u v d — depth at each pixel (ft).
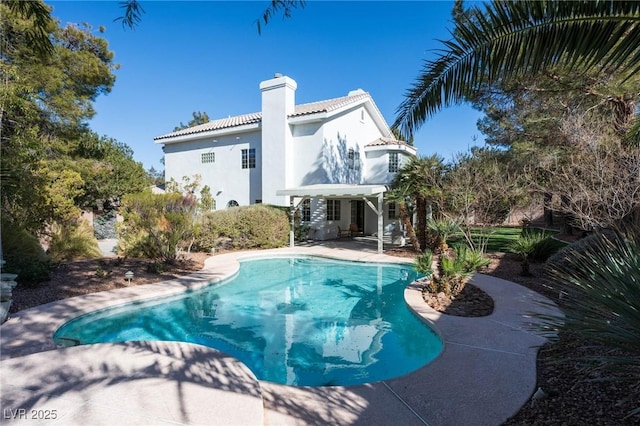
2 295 23.47
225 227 59.16
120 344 19.17
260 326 28.63
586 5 10.78
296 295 37.65
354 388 15.64
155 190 96.99
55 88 57.21
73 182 49.65
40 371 15.58
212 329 27.91
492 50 13.28
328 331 27.50
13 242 34.73
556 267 30.81
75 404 12.95
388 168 83.41
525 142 47.29
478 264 35.06
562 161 39.37
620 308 11.05
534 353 18.95
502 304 27.89
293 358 22.86
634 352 11.18
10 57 50.72
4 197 34.55
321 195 61.93
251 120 81.46
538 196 44.93
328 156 72.74
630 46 10.83
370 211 88.02
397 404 14.26
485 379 16.12
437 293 31.12
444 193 50.60
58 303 27.17
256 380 15.39
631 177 29.68
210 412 12.71
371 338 26.16
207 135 84.43
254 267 50.98
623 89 30.01
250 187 80.28
